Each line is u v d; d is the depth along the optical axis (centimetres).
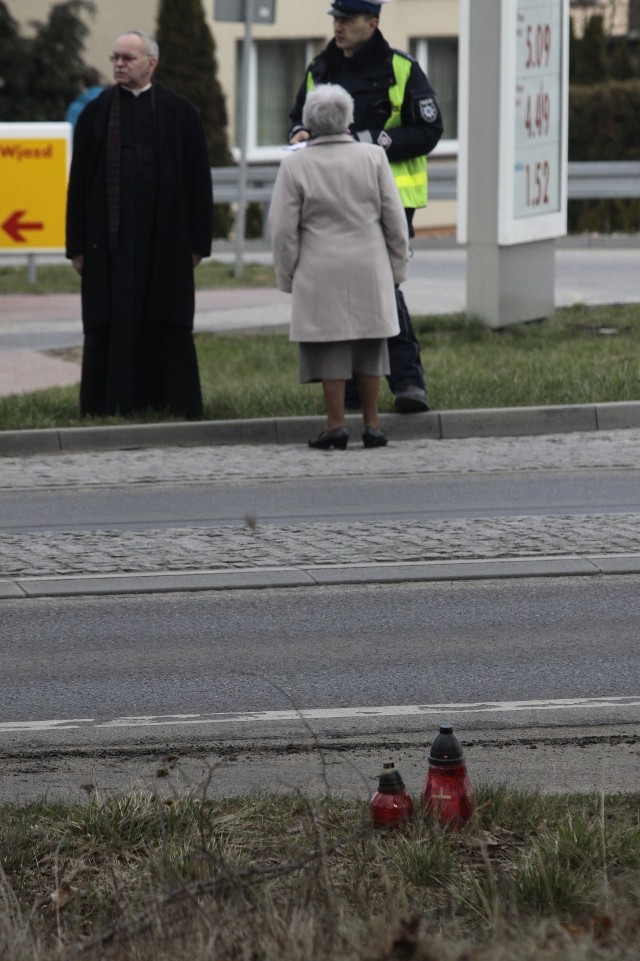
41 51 8069
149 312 3491
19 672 1984
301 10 8431
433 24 8694
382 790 1427
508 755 1673
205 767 1653
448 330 4756
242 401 3669
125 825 1450
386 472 3152
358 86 3550
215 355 4434
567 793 1533
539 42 4609
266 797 1522
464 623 2159
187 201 3462
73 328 5016
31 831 1448
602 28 8488
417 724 1775
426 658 2014
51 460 3331
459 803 1426
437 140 3584
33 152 5884
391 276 3328
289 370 4184
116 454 3381
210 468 3216
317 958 1117
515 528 2655
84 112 3441
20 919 1202
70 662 2023
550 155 4747
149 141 3425
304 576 2388
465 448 3394
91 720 1808
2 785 1609
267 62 8538
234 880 1230
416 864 1330
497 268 4688
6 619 2208
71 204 3466
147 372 3547
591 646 2053
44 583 2370
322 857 1258
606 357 4216
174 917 1191
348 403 3597
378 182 3284
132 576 2402
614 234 7569
